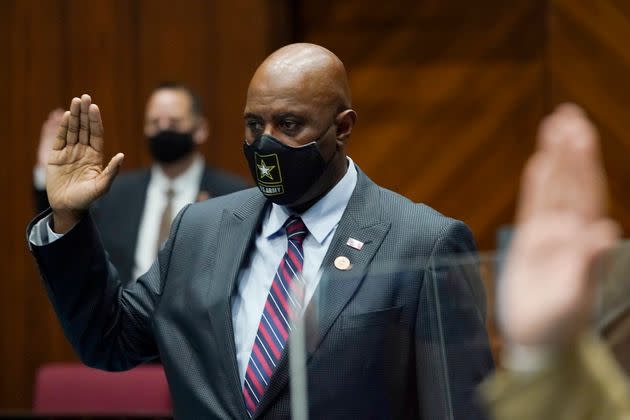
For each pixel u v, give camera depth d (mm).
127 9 15586
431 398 4445
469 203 15633
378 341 5055
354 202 6168
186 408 6023
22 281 15930
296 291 4883
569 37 15367
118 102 15625
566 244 2646
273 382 5637
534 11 15438
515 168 15508
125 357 6496
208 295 6082
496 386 2842
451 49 15586
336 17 15789
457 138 15609
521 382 2719
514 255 2713
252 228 6246
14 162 15867
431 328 4332
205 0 15438
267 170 6012
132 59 15578
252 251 6250
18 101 15797
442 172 15672
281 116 5965
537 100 15445
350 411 4941
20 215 15883
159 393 10852
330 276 5062
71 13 15680
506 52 15484
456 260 4109
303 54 6105
